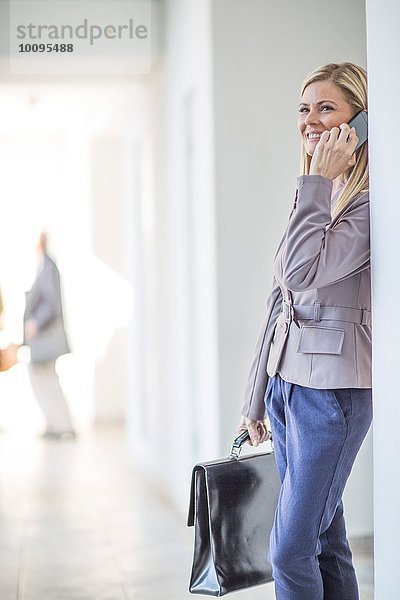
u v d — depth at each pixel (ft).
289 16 17.54
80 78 25.70
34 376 33.24
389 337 9.04
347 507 17.54
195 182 19.95
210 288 17.88
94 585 14.90
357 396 9.49
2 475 26.12
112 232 36.76
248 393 10.67
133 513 20.62
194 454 20.62
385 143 9.08
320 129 9.80
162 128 23.06
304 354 9.51
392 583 9.28
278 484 10.62
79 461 28.30
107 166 36.55
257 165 17.52
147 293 26.78
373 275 9.35
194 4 18.66
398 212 8.82
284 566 9.51
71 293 35.70
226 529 10.08
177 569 15.79
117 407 37.45
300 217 9.12
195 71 18.75
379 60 9.21
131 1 22.48
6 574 15.66
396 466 9.05
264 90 17.52
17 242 37.55
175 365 22.12
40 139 37.65
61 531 18.93
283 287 9.78
